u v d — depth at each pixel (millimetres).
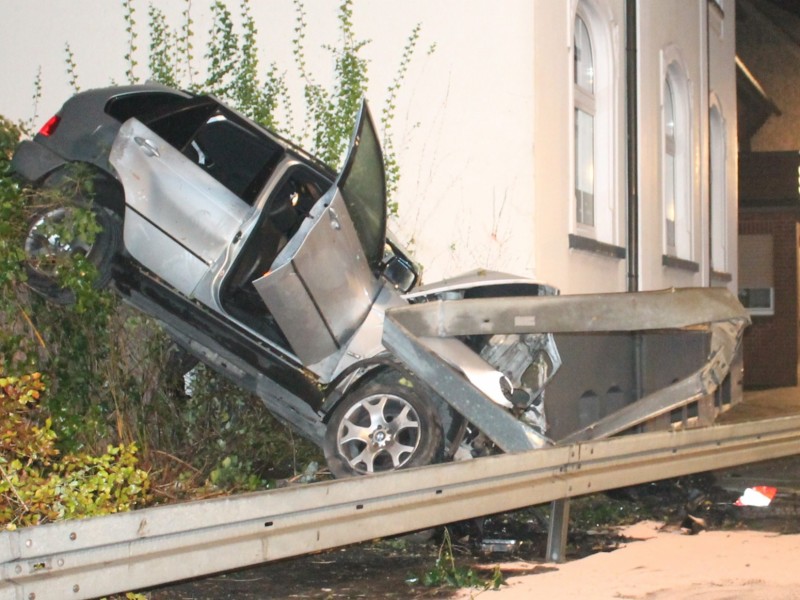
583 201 13297
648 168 14844
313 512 5426
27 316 7844
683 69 16953
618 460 7176
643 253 14539
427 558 6816
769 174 22188
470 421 7156
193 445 8422
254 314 8141
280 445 9148
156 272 8062
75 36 12992
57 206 8086
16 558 4320
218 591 6004
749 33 27188
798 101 26844
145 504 6707
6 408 6000
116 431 7957
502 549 7031
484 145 11562
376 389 7629
